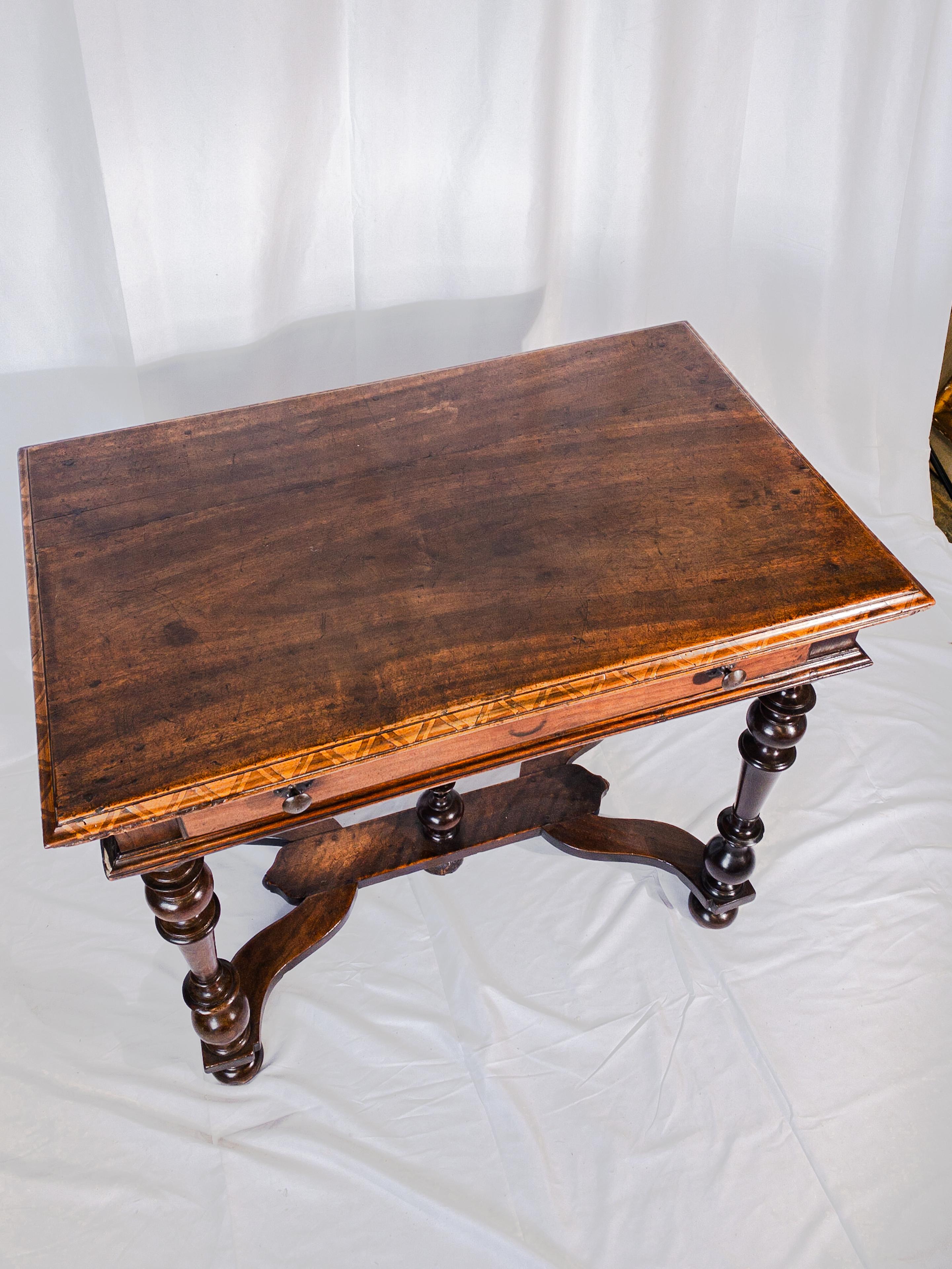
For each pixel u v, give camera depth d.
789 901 2.06
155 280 2.12
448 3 1.97
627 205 2.39
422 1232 1.67
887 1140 1.76
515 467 1.62
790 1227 1.67
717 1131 1.77
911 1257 1.63
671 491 1.58
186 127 1.96
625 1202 1.70
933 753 2.28
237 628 1.39
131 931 2.02
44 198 1.92
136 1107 1.79
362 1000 1.93
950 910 2.04
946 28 2.22
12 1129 1.76
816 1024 1.89
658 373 1.79
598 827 2.05
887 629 2.51
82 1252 1.65
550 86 2.12
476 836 2.02
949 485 2.91
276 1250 1.65
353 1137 1.76
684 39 2.20
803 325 2.69
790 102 2.38
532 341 2.51
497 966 1.98
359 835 2.02
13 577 2.29
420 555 1.48
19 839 2.14
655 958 1.99
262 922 2.04
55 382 2.15
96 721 1.29
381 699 1.31
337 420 1.71
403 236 2.27
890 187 2.43
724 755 2.30
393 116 2.09
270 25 1.90
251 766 1.24
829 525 1.52
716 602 1.42
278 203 2.12
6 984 1.94
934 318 2.62
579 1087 1.82
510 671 1.33
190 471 1.62
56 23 1.76
